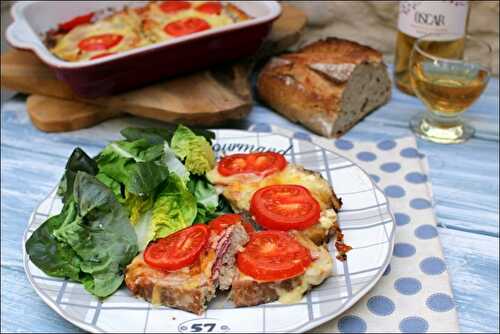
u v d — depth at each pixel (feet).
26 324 1.70
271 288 1.55
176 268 1.58
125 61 2.29
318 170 2.02
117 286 1.61
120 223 1.68
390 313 1.61
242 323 1.52
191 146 1.93
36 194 2.19
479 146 2.34
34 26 2.80
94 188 1.69
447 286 1.67
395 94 2.70
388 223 1.76
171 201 1.80
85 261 1.63
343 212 1.84
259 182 1.86
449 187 2.13
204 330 1.50
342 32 3.06
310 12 3.05
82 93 2.41
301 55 2.55
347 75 2.35
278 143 2.14
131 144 1.91
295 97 2.45
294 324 1.49
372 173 2.13
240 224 1.64
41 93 2.61
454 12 2.40
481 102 2.62
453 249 1.87
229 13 2.90
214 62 2.56
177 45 2.35
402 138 2.28
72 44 2.74
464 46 2.48
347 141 2.31
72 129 2.53
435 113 2.39
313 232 1.71
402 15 2.54
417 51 2.31
